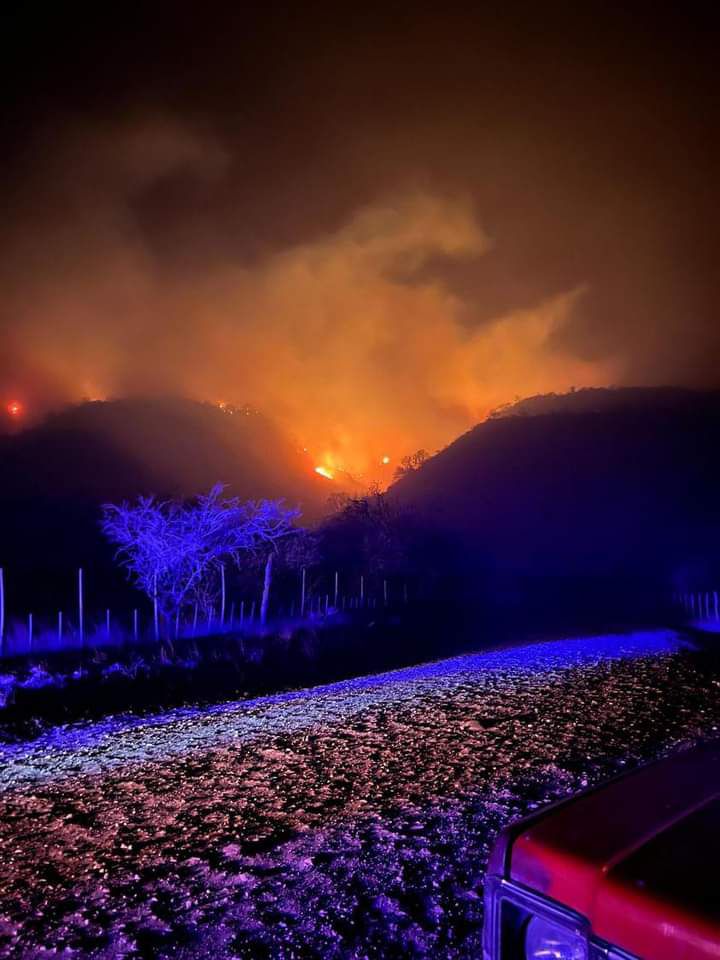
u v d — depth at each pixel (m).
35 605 23.27
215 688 14.27
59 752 8.91
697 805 1.91
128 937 3.59
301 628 21.20
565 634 19.50
